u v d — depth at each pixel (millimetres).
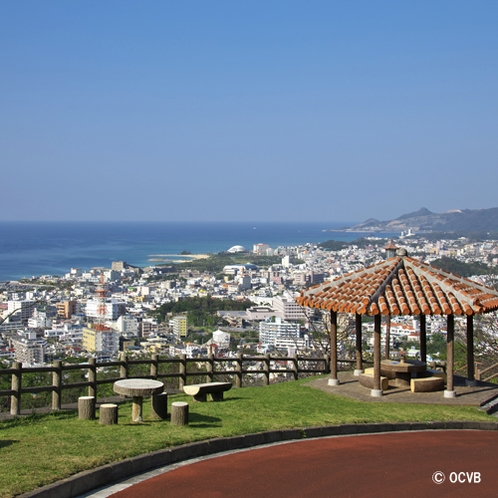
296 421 11094
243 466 8617
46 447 8672
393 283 14609
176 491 7465
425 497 7395
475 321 26781
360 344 16594
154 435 9570
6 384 16516
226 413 11695
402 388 14953
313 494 7410
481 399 13930
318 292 15703
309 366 24984
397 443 10273
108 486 7676
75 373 19672
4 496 6680
